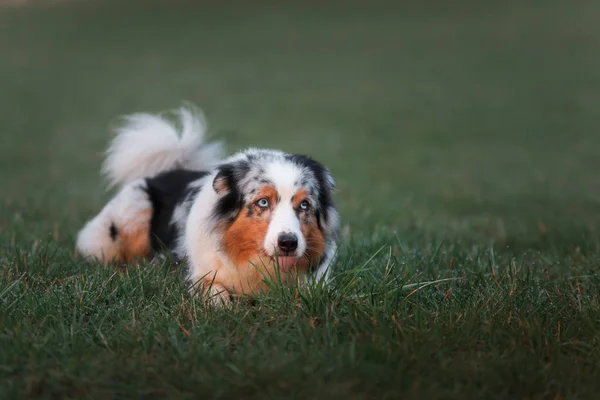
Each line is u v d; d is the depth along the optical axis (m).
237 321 5.23
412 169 18.73
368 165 19.20
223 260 6.32
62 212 11.23
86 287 5.95
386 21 51.75
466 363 4.62
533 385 4.32
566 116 27.17
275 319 5.35
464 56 40.06
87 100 29.89
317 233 6.33
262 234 6.04
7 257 7.05
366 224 10.48
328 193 6.54
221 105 29.33
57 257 7.29
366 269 6.29
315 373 4.40
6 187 15.27
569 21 48.19
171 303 5.80
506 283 6.32
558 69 36.19
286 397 4.13
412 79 34.97
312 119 26.84
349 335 5.02
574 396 4.19
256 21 52.97
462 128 25.50
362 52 42.16
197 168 8.44
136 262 7.49
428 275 6.71
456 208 13.39
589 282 6.48
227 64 38.78
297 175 6.13
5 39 45.97
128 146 8.38
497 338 4.99
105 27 50.50
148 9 57.16
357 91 32.41
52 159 19.86
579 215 12.17
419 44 43.88
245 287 6.35
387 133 24.58
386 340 4.84
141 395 4.18
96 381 4.29
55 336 4.95
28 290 5.87
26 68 37.31
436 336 4.92
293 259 6.05
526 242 9.37
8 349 4.62
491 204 13.78
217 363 4.57
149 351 4.77
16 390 4.17
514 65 37.50
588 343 4.94
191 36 47.50
